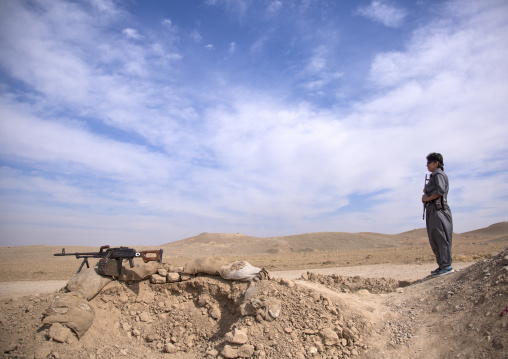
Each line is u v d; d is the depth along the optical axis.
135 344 6.95
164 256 33.31
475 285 6.46
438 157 8.92
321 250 42.19
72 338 6.36
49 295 7.53
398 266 16.55
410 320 6.39
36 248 40.66
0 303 7.57
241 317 6.71
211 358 6.02
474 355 4.99
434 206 8.72
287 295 6.84
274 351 5.84
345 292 8.55
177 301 7.91
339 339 6.06
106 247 8.22
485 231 68.00
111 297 7.73
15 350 5.98
